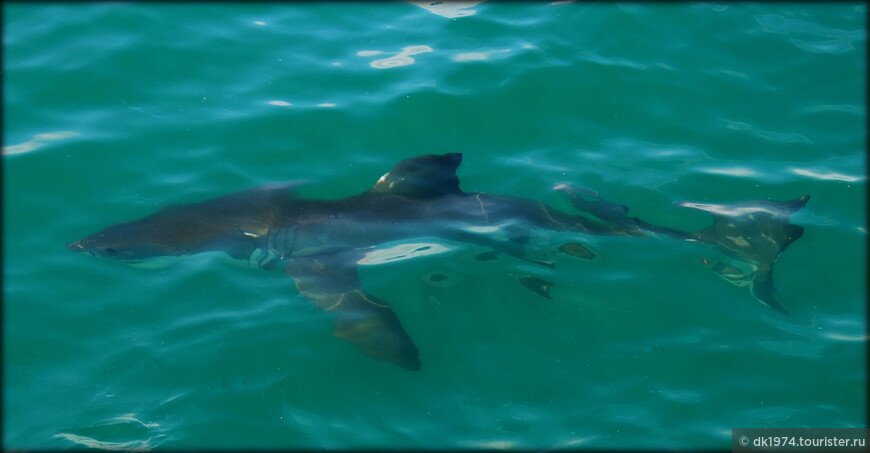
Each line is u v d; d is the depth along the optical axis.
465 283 7.69
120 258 7.92
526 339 7.14
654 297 7.61
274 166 9.08
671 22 11.48
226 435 6.27
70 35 10.80
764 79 10.59
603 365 6.91
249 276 7.80
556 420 6.42
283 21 11.42
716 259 8.05
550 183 8.94
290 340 7.06
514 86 10.26
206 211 8.35
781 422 6.43
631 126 9.84
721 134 9.76
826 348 7.11
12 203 8.43
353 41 11.07
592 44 11.02
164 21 11.18
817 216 8.61
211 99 9.94
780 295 7.68
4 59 10.30
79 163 8.95
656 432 6.33
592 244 8.20
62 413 6.45
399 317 7.35
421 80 10.30
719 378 6.82
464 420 6.40
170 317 7.32
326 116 9.73
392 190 8.59
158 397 6.57
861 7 11.91
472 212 8.47
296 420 6.39
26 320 7.23
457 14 11.66
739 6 11.90
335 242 8.15
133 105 9.78
